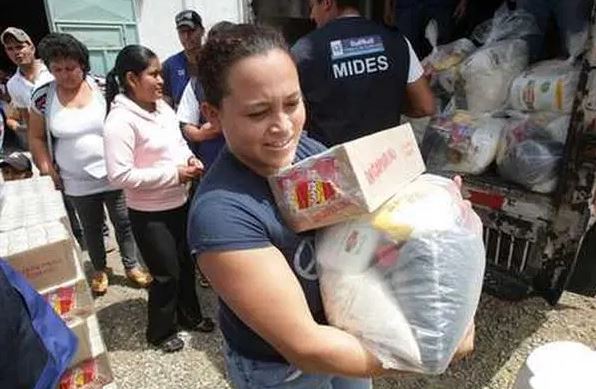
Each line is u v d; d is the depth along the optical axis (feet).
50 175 9.08
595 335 7.44
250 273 2.65
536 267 7.18
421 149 8.29
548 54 8.52
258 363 3.42
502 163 7.41
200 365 7.55
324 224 2.86
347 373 2.75
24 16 29.19
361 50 6.29
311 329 2.66
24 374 3.52
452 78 8.45
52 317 4.24
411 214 2.78
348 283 2.85
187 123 8.59
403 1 10.57
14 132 15.17
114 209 9.48
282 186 2.81
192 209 2.88
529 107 7.49
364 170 2.67
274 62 2.58
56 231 5.61
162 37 19.74
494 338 7.49
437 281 2.67
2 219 6.11
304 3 11.30
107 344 8.14
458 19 10.50
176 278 7.61
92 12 18.47
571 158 6.51
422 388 6.66
